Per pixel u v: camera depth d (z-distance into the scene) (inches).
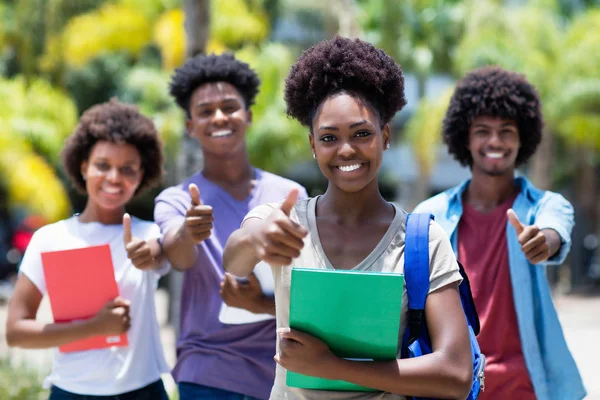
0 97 828.0
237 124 238.7
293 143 823.7
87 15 807.7
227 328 217.6
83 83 1055.6
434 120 891.4
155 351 222.2
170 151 744.3
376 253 141.6
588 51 930.1
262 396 215.2
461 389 132.6
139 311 216.4
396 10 906.7
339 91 143.8
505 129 241.3
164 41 772.6
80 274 207.8
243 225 149.2
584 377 515.2
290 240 124.0
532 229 193.0
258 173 243.9
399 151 1163.9
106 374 209.8
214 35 838.5
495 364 220.5
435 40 973.2
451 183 1358.3
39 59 855.1
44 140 827.4
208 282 223.8
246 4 945.5
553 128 971.3
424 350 137.6
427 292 138.3
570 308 918.4
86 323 206.4
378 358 132.0
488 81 245.1
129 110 235.3
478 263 229.3
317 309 128.6
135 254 193.8
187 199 232.4
